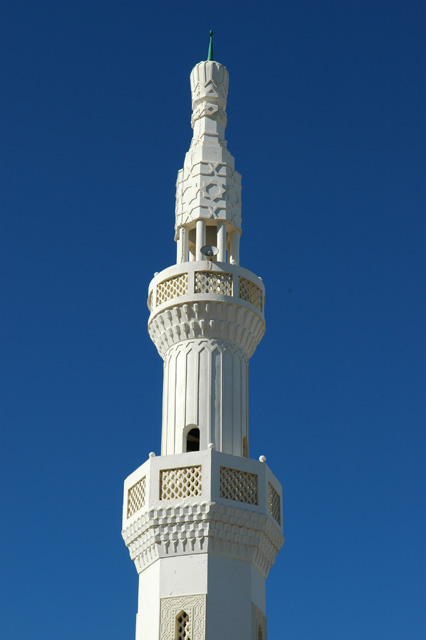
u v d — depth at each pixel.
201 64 42.41
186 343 37.19
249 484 34.53
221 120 41.59
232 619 32.72
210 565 33.22
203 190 39.28
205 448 35.44
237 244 39.53
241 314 37.19
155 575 33.81
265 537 34.47
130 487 35.88
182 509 33.56
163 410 37.00
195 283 37.22
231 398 36.47
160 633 32.53
